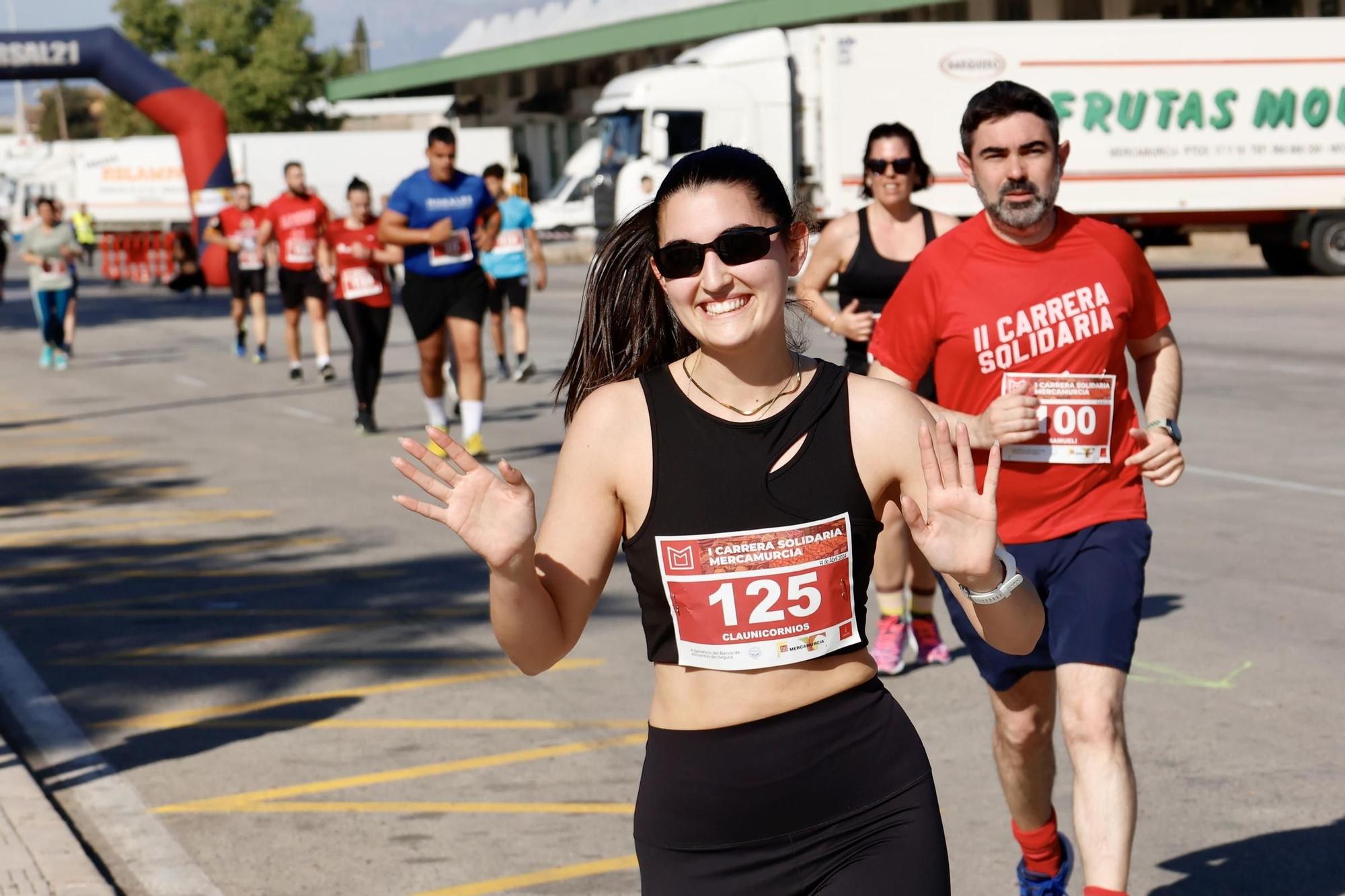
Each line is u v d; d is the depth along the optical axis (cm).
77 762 520
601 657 631
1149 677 579
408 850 439
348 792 486
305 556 830
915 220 632
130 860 436
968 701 561
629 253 272
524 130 5662
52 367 1919
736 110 2698
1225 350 1627
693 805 245
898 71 2592
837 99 2591
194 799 483
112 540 886
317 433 1286
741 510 241
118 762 519
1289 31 2636
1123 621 356
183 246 3325
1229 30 2623
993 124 378
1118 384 385
